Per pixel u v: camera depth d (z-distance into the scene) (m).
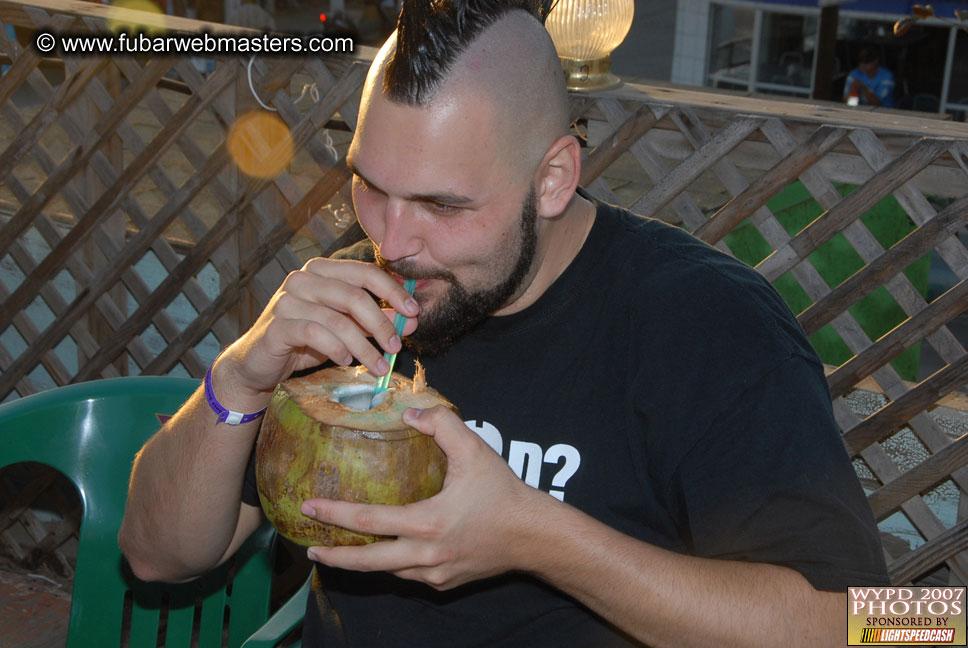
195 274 3.64
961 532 2.98
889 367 2.99
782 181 2.85
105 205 3.67
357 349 1.34
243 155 3.43
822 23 7.69
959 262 2.78
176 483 1.61
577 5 3.05
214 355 4.28
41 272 3.84
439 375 1.56
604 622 1.54
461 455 1.25
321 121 3.28
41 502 3.97
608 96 3.06
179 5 9.98
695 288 1.44
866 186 2.76
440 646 1.60
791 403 1.34
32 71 3.70
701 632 1.28
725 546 1.34
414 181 1.27
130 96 3.54
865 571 1.28
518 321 1.50
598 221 1.54
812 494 1.28
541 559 1.29
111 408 2.39
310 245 4.77
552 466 1.50
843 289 2.89
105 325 4.08
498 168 1.28
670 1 9.46
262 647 1.92
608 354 1.47
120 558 2.37
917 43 9.23
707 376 1.38
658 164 3.05
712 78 9.67
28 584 3.74
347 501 1.23
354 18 10.73
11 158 3.78
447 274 1.35
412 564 1.24
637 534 1.50
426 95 1.24
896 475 3.05
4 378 4.05
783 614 1.28
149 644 2.40
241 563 2.35
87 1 3.82
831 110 2.99
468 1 1.27
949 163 2.70
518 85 1.29
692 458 1.37
